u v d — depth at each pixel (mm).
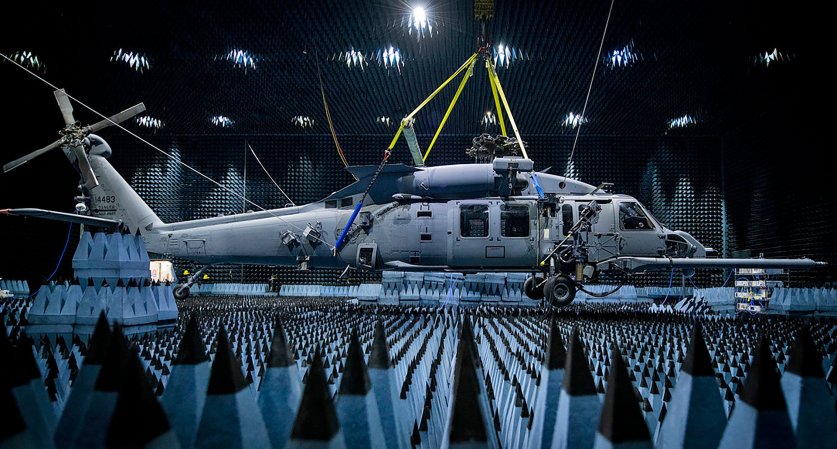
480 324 6023
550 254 8336
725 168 18734
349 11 11117
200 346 1445
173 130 18922
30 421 1149
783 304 9109
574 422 1217
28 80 13836
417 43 12578
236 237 9469
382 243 8859
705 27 11328
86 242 4938
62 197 16453
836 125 12922
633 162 19172
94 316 4484
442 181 8688
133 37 12406
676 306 11648
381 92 15672
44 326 4516
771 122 15898
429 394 2266
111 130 18609
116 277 4914
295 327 5484
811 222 13984
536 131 18875
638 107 16219
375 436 1218
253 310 8789
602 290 15188
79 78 14414
